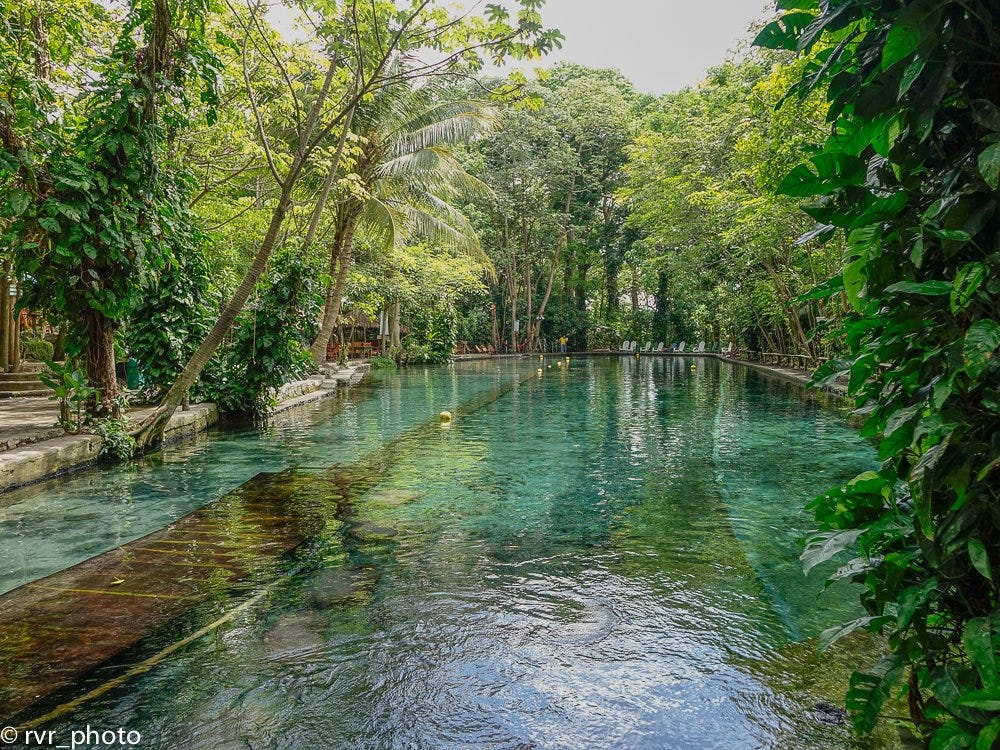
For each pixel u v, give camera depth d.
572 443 8.92
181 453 8.20
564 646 3.13
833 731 2.41
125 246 6.89
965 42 1.49
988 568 1.40
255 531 4.95
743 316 25.55
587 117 37.81
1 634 3.26
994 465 1.39
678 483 6.52
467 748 2.37
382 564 4.25
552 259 43.03
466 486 6.43
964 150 1.61
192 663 2.98
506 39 8.18
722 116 17.70
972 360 1.36
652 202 21.61
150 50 7.16
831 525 2.03
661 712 2.57
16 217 6.45
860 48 1.72
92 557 4.38
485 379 20.95
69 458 6.92
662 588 3.85
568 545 4.63
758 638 3.20
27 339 16.61
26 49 7.67
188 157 12.38
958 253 1.59
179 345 10.10
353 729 2.49
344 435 9.68
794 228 13.89
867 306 1.74
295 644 3.16
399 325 32.16
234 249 16.06
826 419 11.07
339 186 15.98
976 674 1.55
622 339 45.88
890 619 1.75
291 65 11.20
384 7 8.48
